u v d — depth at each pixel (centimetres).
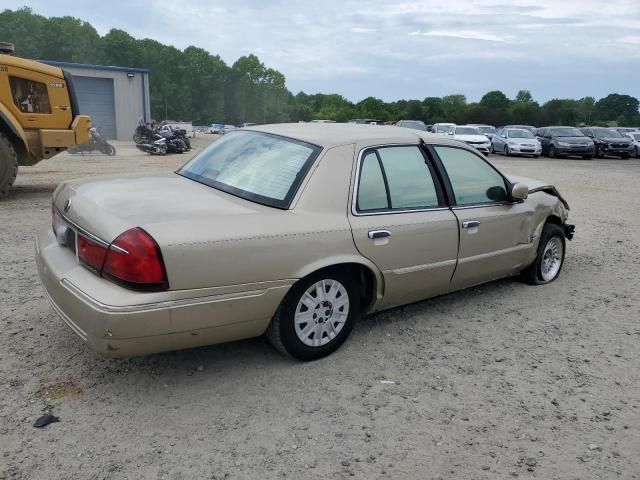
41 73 1020
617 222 971
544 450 301
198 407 327
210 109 13962
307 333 377
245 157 414
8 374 350
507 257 512
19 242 655
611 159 2731
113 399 330
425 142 450
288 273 349
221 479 268
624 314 506
